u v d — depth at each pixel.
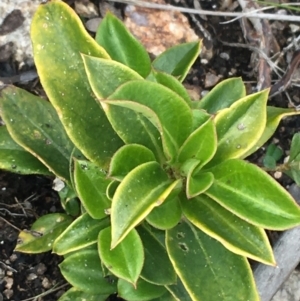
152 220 0.16
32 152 0.18
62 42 0.16
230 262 0.17
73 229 0.17
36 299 0.22
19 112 0.18
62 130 0.19
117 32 0.19
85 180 0.17
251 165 0.16
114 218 0.14
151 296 0.18
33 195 0.22
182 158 0.16
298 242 0.21
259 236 0.16
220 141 0.16
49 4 0.16
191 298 0.17
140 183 0.15
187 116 0.15
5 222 0.22
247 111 0.16
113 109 0.16
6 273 0.22
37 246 0.19
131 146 0.15
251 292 0.17
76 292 0.20
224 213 0.16
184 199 0.16
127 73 0.15
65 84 0.16
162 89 0.15
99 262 0.19
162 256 0.18
